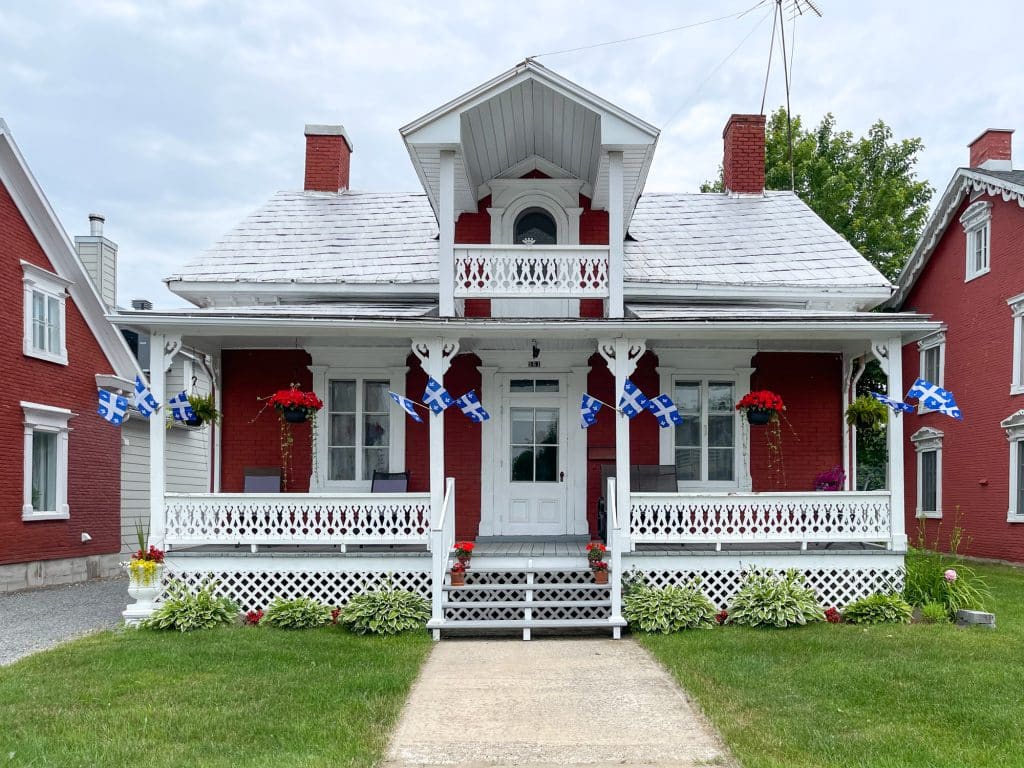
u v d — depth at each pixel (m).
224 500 10.08
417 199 15.57
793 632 8.95
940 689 6.58
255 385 12.41
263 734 5.56
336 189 15.83
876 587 10.23
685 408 12.55
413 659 7.84
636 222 14.80
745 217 15.12
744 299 12.70
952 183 19.47
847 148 32.22
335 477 12.34
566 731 5.78
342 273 12.77
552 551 10.75
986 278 18.58
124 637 8.83
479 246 10.58
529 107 11.22
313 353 12.29
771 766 4.95
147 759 5.08
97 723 5.80
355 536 10.07
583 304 12.74
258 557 10.08
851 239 30.58
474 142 11.56
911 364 22.52
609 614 9.62
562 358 12.39
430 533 9.71
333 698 6.39
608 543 10.16
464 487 12.33
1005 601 11.26
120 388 16.70
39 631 9.85
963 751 5.20
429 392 10.01
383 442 12.39
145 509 18.41
